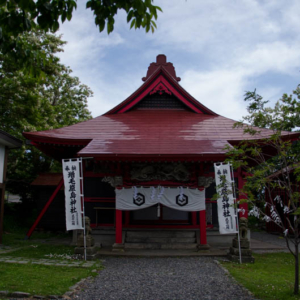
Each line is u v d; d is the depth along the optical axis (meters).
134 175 13.41
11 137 15.44
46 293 7.02
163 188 13.20
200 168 13.12
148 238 14.45
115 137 14.88
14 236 17.73
